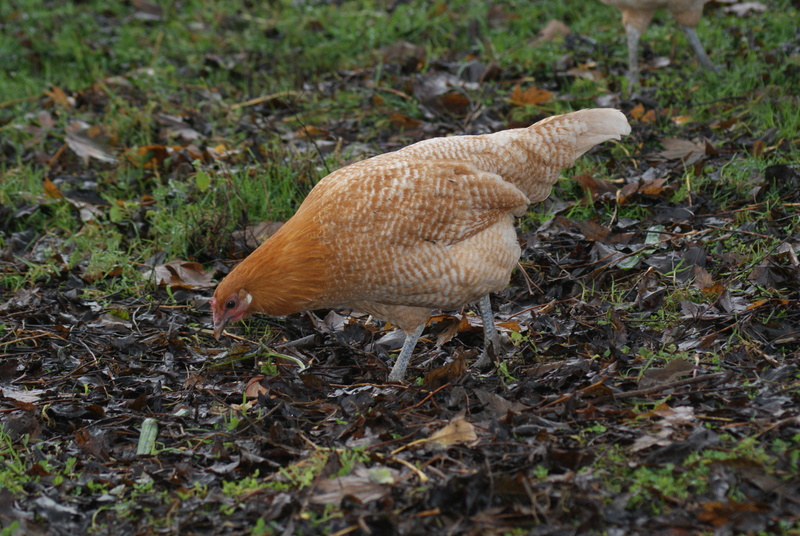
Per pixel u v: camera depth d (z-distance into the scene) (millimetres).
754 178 10953
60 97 15297
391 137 13484
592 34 16219
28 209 12242
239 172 12320
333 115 14523
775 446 6324
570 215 11039
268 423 7590
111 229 11742
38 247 11617
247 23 18781
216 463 7059
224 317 7801
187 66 17078
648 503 5938
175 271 10555
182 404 8203
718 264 9406
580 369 7684
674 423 6695
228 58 17062
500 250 7812
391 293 7688
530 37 16734
